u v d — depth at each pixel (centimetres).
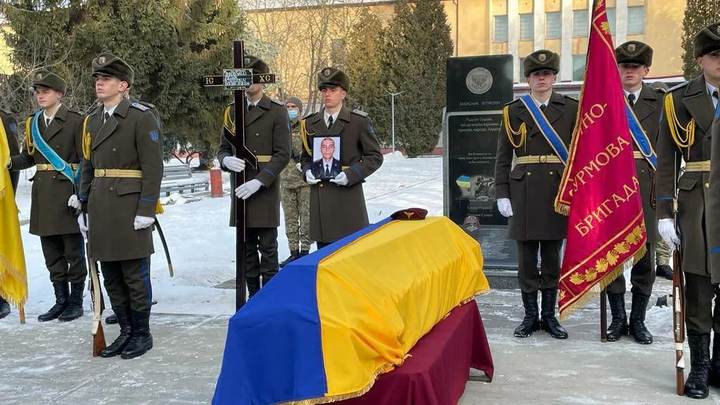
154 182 463
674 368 419
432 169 2419
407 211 412
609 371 415
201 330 523
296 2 2922
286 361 267
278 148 548
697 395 369
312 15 2791
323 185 536
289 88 2745
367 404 279
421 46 3628
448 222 416
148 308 476
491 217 656
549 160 486
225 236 981
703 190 366
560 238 481
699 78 376
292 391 264
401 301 297
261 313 270
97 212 459
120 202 458
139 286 469
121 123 463
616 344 470
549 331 496
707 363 378
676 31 3709
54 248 566
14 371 438
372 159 530
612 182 438
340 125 534
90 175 481
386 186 1772
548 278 499
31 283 700
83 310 592
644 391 381
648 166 488
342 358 262
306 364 262
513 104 502
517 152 499
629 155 438
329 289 272
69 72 1711
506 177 509
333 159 530
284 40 2698
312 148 540
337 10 3228
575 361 434
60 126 551
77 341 502
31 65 1688
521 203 491
